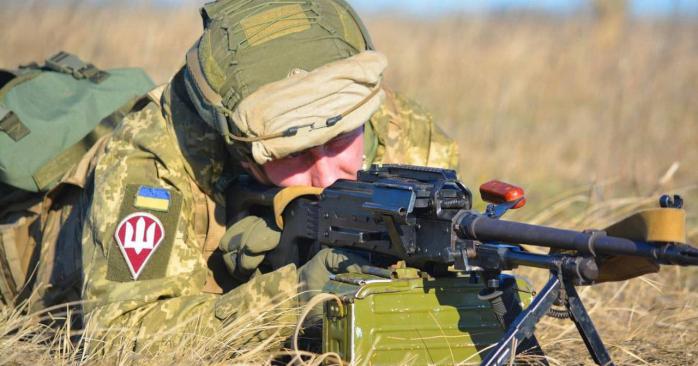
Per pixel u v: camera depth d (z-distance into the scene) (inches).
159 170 297.3
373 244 252.5
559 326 313.6
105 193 292.4
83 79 378.3
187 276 286.5
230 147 291.0
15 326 296.2
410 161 350.9
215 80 285.9
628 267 219.5
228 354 264.7
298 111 270.4
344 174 288.5
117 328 272.1
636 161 624.4
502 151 707.4
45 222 343.0
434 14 1229.1
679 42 963.3
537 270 388.8
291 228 276.8
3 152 344.5
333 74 273.1
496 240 225.9
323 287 250.7
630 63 902.4
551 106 862.5
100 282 282.2
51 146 351.3
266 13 294.4
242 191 297.7
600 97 867.4
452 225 231.0
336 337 241.0
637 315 344.2
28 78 370.3
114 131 312.7
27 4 897.5
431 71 986.7
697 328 326.0
